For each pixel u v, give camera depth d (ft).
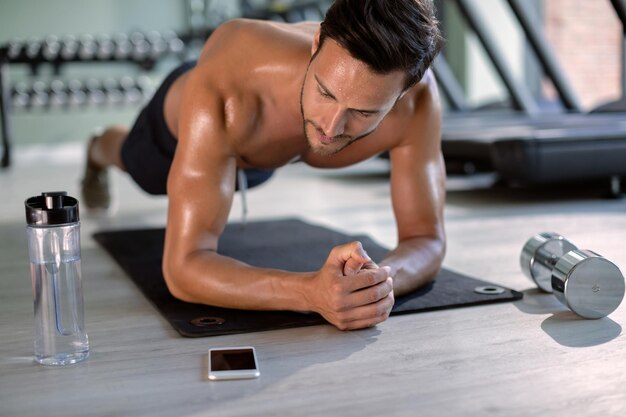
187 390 4.06
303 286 5.07
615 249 7.54
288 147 5.82
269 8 20.83
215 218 5.50
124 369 4.43
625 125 12.09
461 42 23.20
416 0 4.36
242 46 5.59
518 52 22.77
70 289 4.55
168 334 5.11
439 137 6.18
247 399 3.92
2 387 4.19
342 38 4.18
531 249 5.97
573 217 9.64
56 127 23.58
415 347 4.68
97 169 11.25
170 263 5.53
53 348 4.55
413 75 4.43
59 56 19.52
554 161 10.44
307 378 4.19
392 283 5.01
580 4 21.07
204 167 5.43
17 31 22.98
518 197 11.76
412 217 6.06
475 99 23.39
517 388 3.99
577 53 21.40
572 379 4.10
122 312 5.74
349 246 4.84
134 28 24.17
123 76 24.36
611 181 11.13
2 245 8.94
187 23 24.71
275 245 8.10
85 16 23.59
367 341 4.82
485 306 5.59
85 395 4.03
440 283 6.21
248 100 5.46
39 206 4.50
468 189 12.97
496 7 22.31
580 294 5.14
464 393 3.93
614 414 3.65
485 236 8.55
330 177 15.58
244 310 5.48
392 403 3.82
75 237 4.55
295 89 5.36
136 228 9.93
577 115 15.10
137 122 8.07
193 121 5.42
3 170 18.74
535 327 5.05
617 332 4.91
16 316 5.77
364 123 4.42
